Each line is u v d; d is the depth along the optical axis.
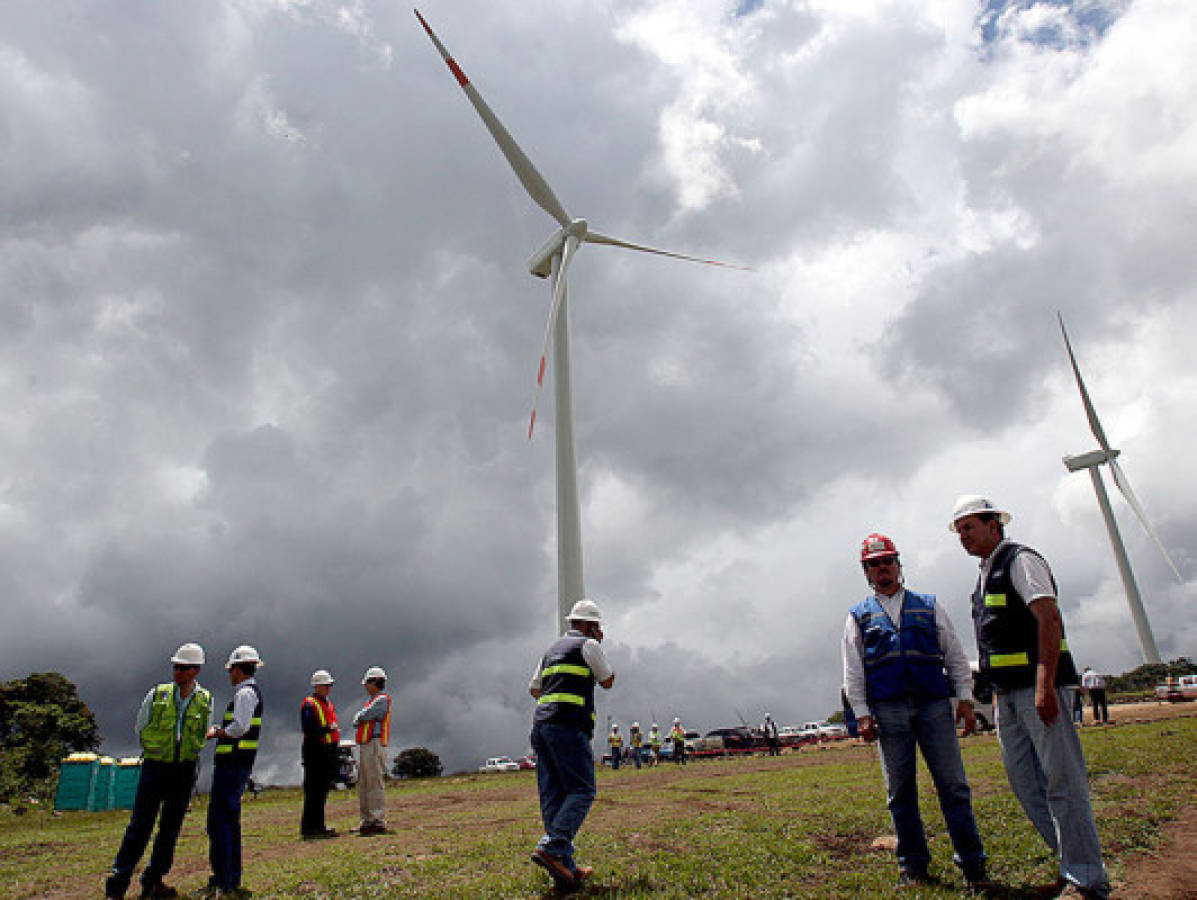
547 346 32.81
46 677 48.97
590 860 7.80
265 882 7.95
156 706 7.93
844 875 6.59
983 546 6.05
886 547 6.76
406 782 36.75
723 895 6.21
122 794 29.70
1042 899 5.45
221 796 7.78
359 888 7.27
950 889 5.82
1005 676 5.66
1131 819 7.92
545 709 6.96
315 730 12.78
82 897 8.25
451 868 7.96
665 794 15.09
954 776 6.27
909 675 6.39
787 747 49.78
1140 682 64.62
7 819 21.31
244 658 8.35
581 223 34.47
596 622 7.46
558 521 32.09
